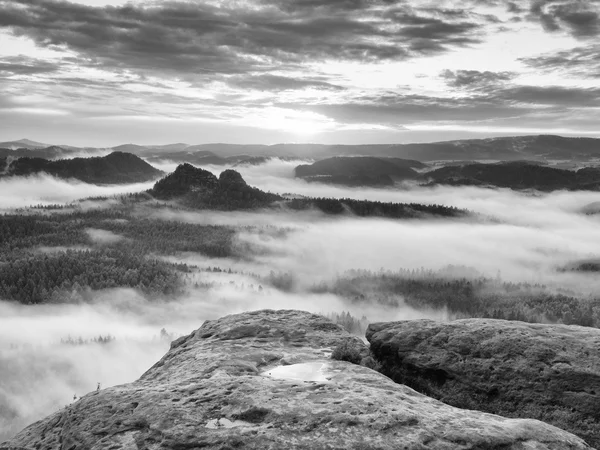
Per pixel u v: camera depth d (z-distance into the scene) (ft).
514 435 40.50
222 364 62.18
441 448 38.32
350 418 41.50
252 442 38.73
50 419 50.52
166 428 40.98
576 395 58.54
